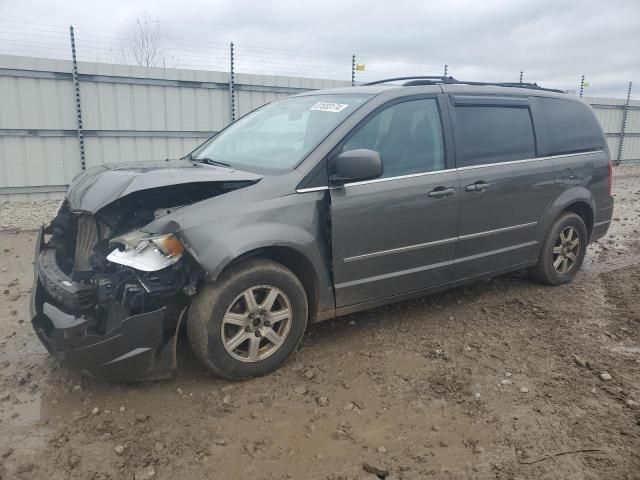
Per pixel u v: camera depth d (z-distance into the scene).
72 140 11.16
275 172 3.77
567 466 2.79
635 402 3.37
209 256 3.23
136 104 11.66
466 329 4.51
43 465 2.76
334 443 2.98
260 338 3.57
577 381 3.65
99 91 11.23
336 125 3.97
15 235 8.04
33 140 10.78
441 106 4.49
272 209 3.53
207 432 3.05
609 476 2.71
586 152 5.70
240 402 3.35
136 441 2.96
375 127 4.07
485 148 4.71
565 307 5.04
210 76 12.38
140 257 3.17
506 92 5.06
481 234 4.69
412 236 4.20
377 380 3.65
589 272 6.22
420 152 4.28
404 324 4.59
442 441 2.99
